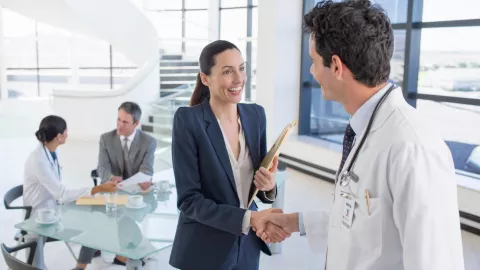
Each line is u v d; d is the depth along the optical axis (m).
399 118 1.11
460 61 5.41
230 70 1.78
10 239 4.13
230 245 1.86
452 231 1.05
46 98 13.66
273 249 4.00
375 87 1.18
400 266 1.13
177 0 11.96
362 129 1.19
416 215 1.02
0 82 13.36
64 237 2.42
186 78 11.05
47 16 10.15
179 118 1.83
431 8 5.63
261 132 2.00
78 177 6.52
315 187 6.27
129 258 2.22
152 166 3.80
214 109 1.89
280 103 7.47
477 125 5.31
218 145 1.84
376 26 1.12
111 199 2.89
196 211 1.79
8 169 6.98
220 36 11.26
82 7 9.52
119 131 3.74
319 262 3.88
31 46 13.77
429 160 1.05
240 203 1.90
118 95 9.33
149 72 9.98
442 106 5.66
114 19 10.23
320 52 1.19
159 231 2.52
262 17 7.45
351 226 1.18
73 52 13.44
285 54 7.37
